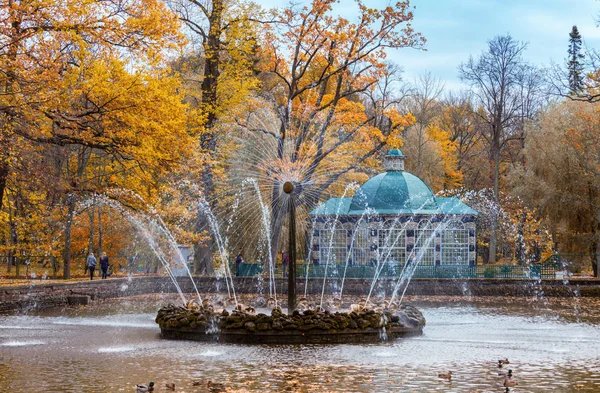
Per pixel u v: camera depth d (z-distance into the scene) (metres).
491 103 63.66
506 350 18.00
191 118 34.88
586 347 18.73
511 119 69.12
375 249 49.84
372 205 50.62
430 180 67.88
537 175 52.41
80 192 33.66
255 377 13.89
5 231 44.69
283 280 42.22
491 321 26.12
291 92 44.53
